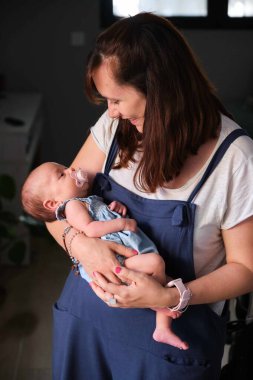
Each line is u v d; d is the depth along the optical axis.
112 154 1.60
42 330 3.02
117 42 1.32
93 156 1.69
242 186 1.39
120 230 1.53
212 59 4.43
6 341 2.92
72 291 1.67
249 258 1.43
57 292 3.38
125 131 1.55
